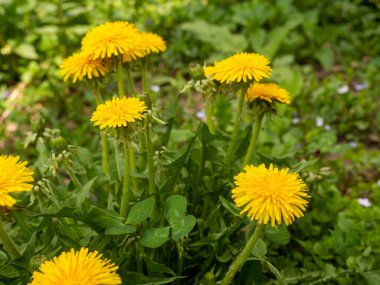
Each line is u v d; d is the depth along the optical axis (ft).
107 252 1.17
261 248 1.15
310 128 2.23
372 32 3.13
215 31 2.99
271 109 1.22
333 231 1.50
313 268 1.44
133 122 1.03
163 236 1.05
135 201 1.23
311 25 3.15
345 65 2.93
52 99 2.58
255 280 1.19
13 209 0.95
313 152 1.81
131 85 1.31
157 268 1.07
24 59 2.97
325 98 2.38
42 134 1.37
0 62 2.95
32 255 1.00
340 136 2.30
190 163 1.31
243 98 1.20
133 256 1.18
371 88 2.59
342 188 1.90
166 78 2.63
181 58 3.05
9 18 3.11
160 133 1.67
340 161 1.92
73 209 1.02
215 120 1.71
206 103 1.34
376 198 1.69
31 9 3.14
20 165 0.89
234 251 1.19
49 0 3.25
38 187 1.12
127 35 1.17
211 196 1.32
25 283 1.00
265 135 1.93
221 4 3.58
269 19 3.34
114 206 1.30
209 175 1.38
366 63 2.91
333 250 1.49
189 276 1.31
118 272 1.01
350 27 3.32
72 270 0.81
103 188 1.43
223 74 1.15
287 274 1.34
